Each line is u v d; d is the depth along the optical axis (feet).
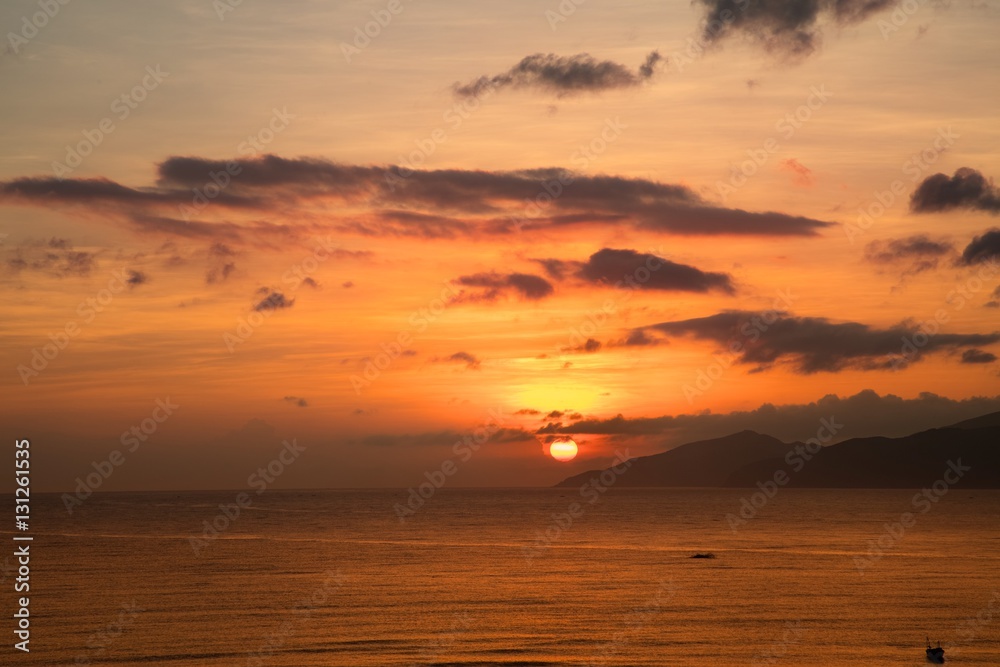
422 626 152.15
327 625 153.17
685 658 130.52
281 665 125.59
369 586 203.82
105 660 128.77
